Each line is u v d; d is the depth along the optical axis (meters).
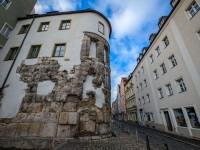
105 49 13.07
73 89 8.87
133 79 29.75
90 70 10.09
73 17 12.95
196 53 10.38
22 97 8.85
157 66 17.17
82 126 7.95
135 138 9.30
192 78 10.77
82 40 11.20
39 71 9.73
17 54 10.84
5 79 9.63
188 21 11.21
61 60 10.14
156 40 17.23
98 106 9.11
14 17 13.39
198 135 9.95
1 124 7.98
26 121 7.92
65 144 6.45
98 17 13.57
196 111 10.27
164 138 10.27
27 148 7.03
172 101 13.73
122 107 42.50
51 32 11.97
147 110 20.50
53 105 8.31
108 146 6.34
